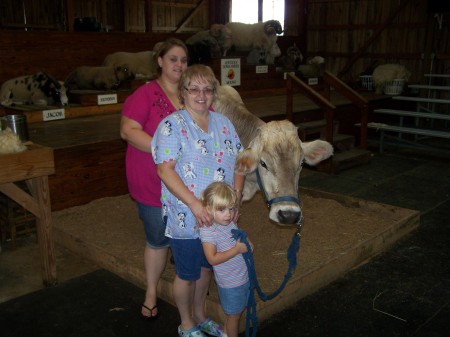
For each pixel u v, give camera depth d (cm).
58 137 495
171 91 290
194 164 239
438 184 613
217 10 1295
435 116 791
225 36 864
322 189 593
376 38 1116
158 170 236
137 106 277
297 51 1005
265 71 896
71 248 411
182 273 254
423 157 766
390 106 938
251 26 953
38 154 319
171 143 234
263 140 282
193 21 1280
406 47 1069
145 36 879
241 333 290
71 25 864
